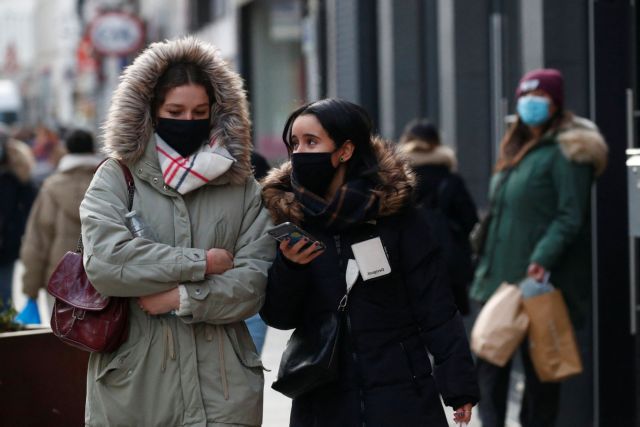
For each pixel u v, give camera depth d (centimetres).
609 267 1580
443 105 2517
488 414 1606
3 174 2317
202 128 993
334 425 986
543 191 1571
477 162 2438
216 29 6150
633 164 1345
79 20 11469
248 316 984
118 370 973
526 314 1538
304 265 973
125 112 984
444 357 996
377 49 3108
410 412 981
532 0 1944
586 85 1903
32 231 1917
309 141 995
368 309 988
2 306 1401
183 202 984
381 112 2945
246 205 1015
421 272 1005
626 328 1586
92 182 991
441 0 2519
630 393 1588
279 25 5134
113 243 949
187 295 954
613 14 1561
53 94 15750
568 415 1758
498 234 1622
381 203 978
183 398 973
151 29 8012
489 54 2422
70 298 977
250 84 5397
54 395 1297
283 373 992
